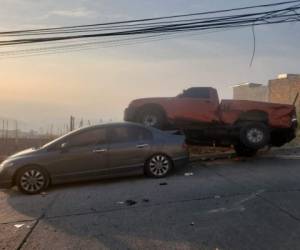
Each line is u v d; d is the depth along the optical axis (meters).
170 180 11.16
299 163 13.23
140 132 11.57
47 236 7.23
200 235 6.93
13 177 10.66
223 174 11.78
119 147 11.23
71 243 6.83
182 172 12.23
